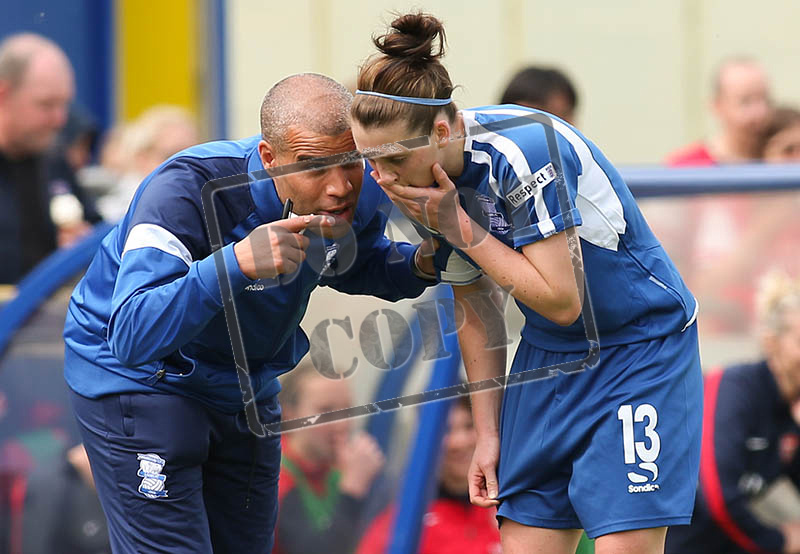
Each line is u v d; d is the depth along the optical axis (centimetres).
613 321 968
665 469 958
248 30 3234
